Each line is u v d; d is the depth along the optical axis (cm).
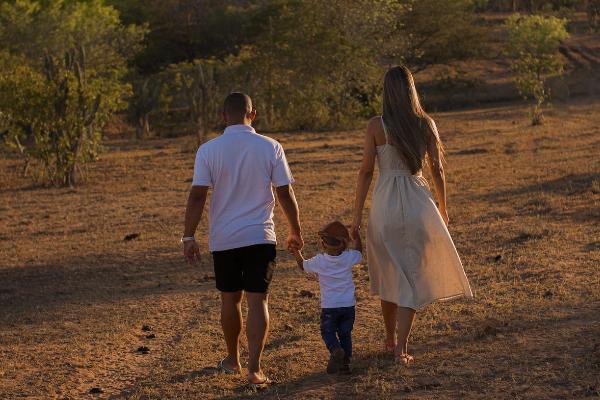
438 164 677
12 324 962
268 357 758
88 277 1209
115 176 2644
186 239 665
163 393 680
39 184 2523
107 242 1498
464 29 7406
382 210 670
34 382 743
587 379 600
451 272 671
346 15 4878
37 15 5366
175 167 2838
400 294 667
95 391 709
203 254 1329
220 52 8512
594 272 960
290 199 668
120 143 4219
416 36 7319
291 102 4681
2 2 5675
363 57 4812
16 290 1149
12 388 728
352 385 643
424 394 605
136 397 677
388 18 5053
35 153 2472
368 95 4959
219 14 8469
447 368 657
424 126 667
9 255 1424
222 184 659
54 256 1388
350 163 2672
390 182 671
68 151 2473
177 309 988
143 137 4838
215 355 789
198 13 8569
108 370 773
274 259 671
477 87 7450
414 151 661
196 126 3575
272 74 4875
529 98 6919
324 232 668
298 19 4897
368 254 698
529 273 990
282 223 1586
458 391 604
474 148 2914
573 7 12350
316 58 4753
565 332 723
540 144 2870
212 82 3672
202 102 3584
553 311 803
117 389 716
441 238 668
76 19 5491
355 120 4706
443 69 8062
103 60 5319
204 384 690
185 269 1223
